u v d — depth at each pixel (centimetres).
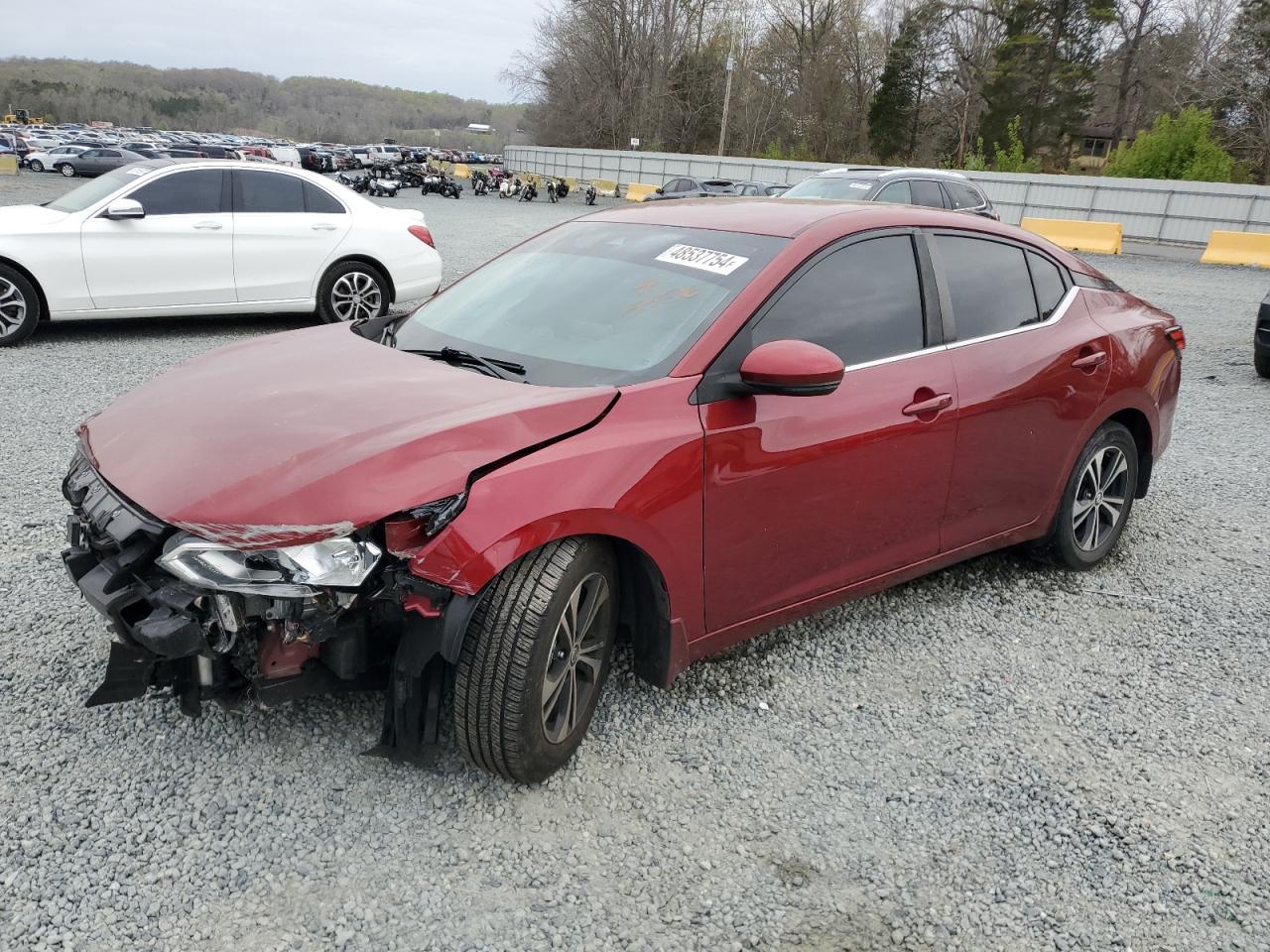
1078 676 349
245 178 858
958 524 366
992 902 237
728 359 287
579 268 343
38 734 277
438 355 313
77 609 349
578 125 6625
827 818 264
